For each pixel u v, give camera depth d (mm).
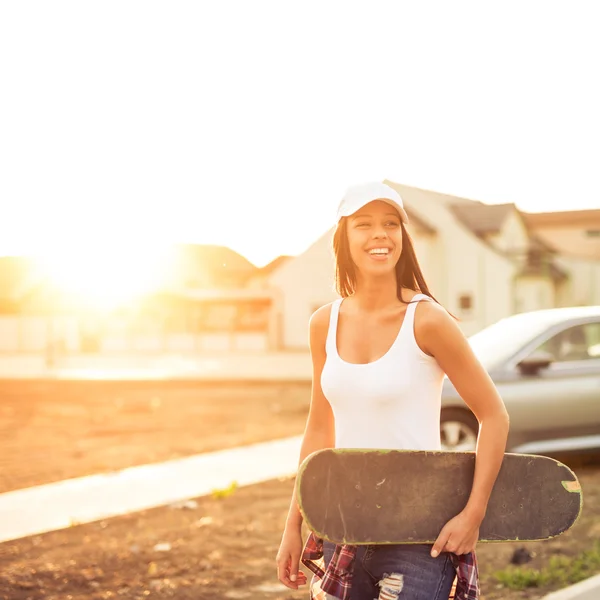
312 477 2270
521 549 6062
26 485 9219
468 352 2428
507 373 8930
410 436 2445
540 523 2443
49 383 26922
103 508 7820
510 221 49281
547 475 2461
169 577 5750
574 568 5594
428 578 2377
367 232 2521
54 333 58219
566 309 9922
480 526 2391
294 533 2744
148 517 7516
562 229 61125
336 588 2461
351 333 2549
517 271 47688
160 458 10977
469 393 2432
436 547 2340
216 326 55500
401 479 2338
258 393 22344
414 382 2434
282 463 10047
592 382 8992
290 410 17281
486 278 46094
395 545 2400
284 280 51188
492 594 5285
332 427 2752
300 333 50969
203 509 7816
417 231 46062
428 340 2436
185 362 41062
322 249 50219
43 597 5348
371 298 2549
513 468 2434
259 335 52656
